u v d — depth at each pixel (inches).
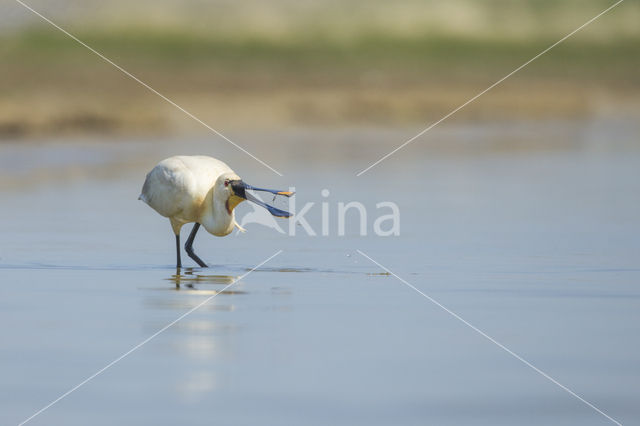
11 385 398.6
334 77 2751.0
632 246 744.3
